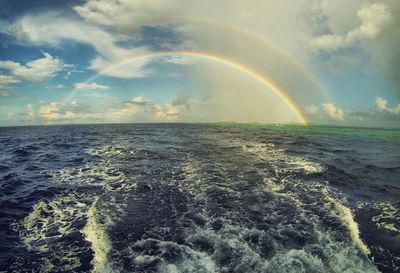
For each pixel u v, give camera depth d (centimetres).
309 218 1090
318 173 1869
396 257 833
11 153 2917
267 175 1761
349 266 765
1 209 1174
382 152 3478
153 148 3050
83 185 1533
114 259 785
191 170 1889
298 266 748
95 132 7012
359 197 1419
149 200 1284
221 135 5428
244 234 937
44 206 1214
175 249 834
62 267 757
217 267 741
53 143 3947
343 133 7319
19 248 855
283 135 5728
